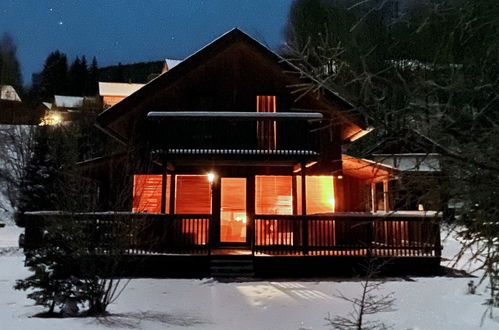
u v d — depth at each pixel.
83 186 8.87
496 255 3.03
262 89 15.12
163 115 13.16
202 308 8.02
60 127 29.67
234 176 14.76
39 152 29.22
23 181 30.59
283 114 13.38
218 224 14.42
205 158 12.98
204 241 12.30
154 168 14.60
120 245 7.97
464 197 3.04
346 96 3.06
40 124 36.50
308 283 10.71
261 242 12.12
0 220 31.23
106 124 14.07
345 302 8.47
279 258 11.77
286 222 12.35
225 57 15.30
